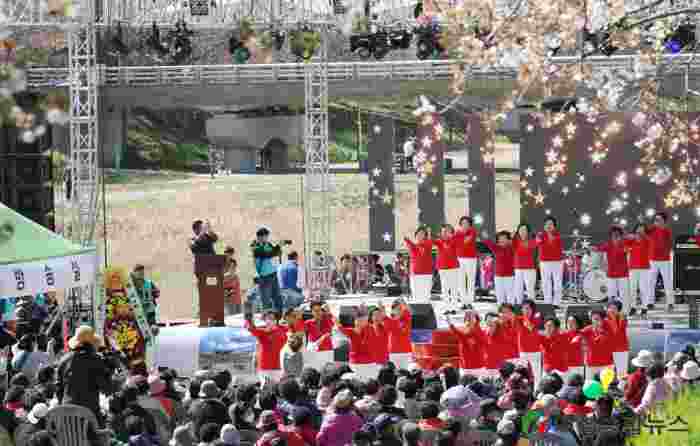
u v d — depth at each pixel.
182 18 34.09
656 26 18.23
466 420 13.70
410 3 31.73
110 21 34.44
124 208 58.88
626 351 21.28
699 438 13.34
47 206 32.72
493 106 32.38
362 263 31.33
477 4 17.02
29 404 14.10
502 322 21.09
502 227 56.22
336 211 60.06
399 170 66.19
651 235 25.91
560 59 27.55
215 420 12.88
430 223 35.53
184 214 58.25
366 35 31.36
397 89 32.72
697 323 24.30
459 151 72.88
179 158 77.38
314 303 23.20
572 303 26.81
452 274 26.31
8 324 22.31
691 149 30.45
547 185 32.16
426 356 22.62
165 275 44.94
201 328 24.98
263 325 23.02
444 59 32.44
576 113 31.55
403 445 12.27
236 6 34.06
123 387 14.52
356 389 14.69
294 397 13.92
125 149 70.69
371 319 22.08
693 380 15.97
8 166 32.03
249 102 33.41
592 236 31.94
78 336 14.30
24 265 18.31
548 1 16.72
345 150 82.50
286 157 71.50
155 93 33.44
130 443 12.48
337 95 33.00
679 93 28.61
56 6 9.75
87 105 30.33
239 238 53.84
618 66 26.80
